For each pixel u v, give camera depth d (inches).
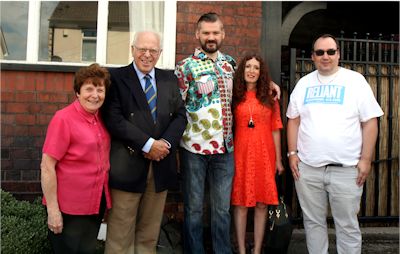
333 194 119.9
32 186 150.5
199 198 126.1
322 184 121.7
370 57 205.6
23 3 152.9
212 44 125.0
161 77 114.4
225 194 127.7
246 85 131.3
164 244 138.0
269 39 160.6
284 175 164.6
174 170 113.3
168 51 155.2
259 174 129.6
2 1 151.9
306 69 164.2
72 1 157.5
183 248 137.8
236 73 130.4
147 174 109.5
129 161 106.4
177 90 116.5
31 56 151.8
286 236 130.2
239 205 130.6
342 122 117.5
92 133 99.6
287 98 163.0
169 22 155.4
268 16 160.7
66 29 156.9
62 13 157.0
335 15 261.6
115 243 108.0
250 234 156.2
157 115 109.9
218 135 123.5
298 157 126.3
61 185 97.6
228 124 126.3
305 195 124.2
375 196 173.2
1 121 149.4
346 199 118.6
